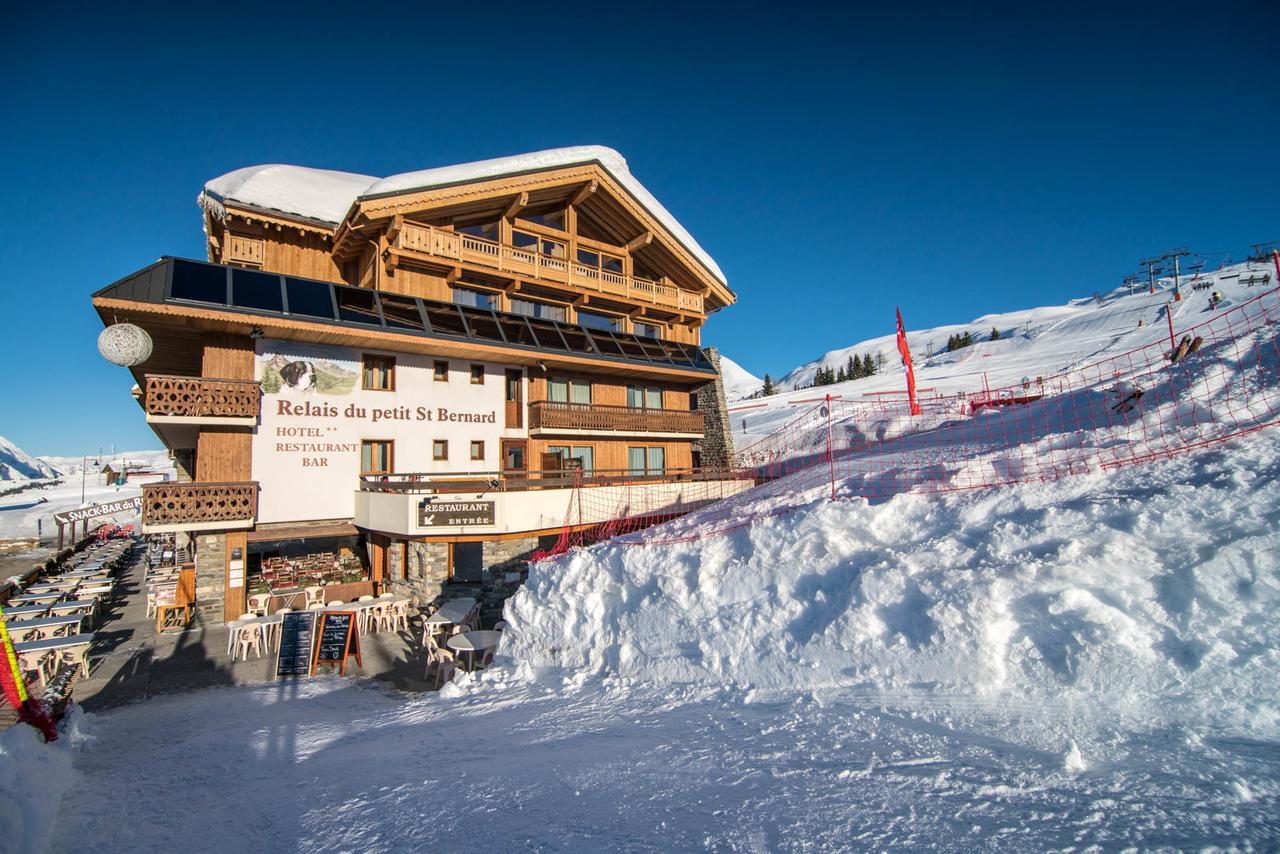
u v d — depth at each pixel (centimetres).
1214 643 499
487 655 1208
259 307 1645
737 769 493
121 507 2978
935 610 623
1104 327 8944
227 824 531
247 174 2325
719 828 392
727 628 795
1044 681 538
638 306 2702
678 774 498
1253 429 783
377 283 2056
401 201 1997
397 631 1565
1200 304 8219
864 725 543
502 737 686
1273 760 392
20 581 1897
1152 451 823
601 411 2344
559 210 2583
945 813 377
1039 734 475
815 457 2317
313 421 1808
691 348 2858
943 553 725
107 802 610
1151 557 587
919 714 544
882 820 377
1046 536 679
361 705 1027
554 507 1778
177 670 1274
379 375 1947
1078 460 877
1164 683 491
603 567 1048
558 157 2311
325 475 1819
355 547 2039
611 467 2492
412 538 1612
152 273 1566
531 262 2325
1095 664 521
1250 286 8356
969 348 10375
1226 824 331
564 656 970
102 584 1820
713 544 974
